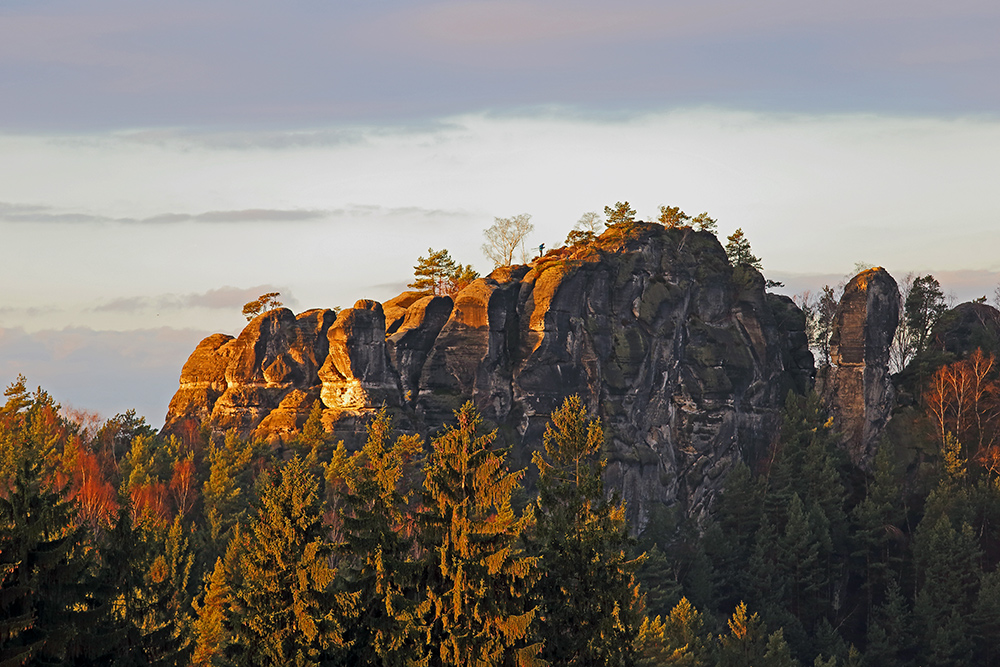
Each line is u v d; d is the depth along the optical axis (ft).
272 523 419.74
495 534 407.85
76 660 366.43
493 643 383.65
